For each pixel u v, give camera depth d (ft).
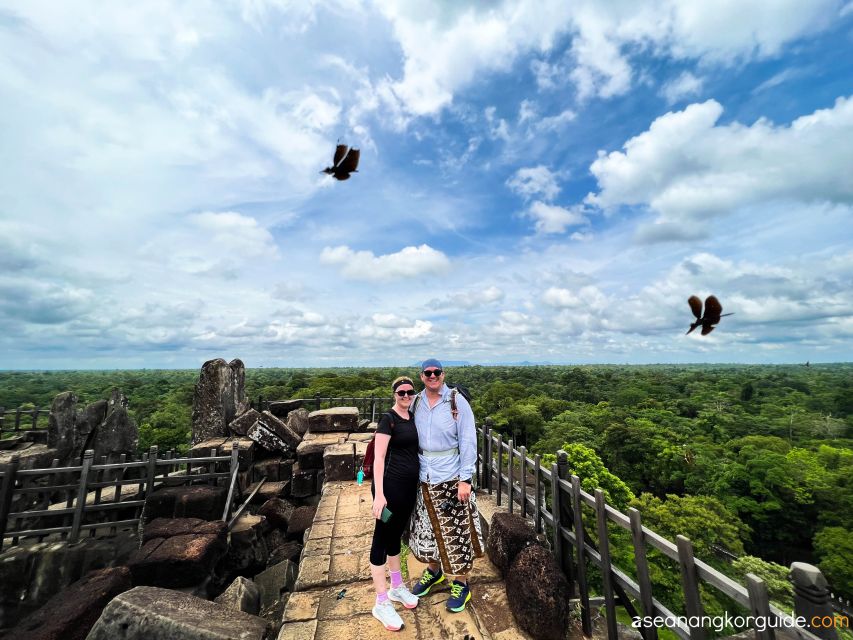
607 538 8.74
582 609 9.57
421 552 8.79
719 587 6.18
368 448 9.36
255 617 9.72
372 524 14.08
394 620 8.55
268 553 19.35
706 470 109.19
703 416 171.83
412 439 8.77
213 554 14.84
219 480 21.16
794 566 5.58
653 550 58.18
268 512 20.80
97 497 17.52
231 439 24.86
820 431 155.02
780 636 6.06
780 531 88.38
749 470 98.22
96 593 11.10
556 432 136.15
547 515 11.25
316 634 8.54
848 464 105.70
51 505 19.79
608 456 122.93
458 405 8.82
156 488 18.93
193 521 16.14
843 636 35.96
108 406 30.37
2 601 14.87
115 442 29.53
